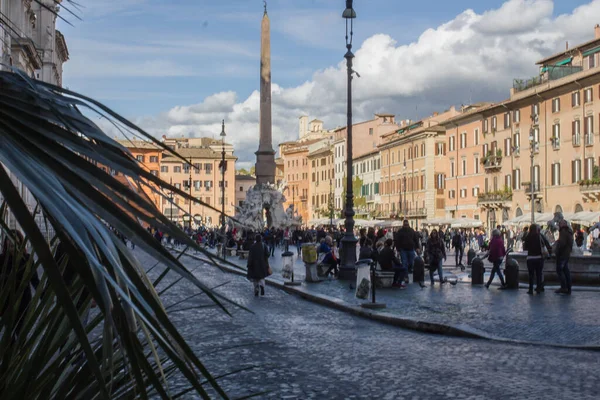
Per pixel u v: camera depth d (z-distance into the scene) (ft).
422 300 62.90
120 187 5.91
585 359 35.01
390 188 358.02
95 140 6.18
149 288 6.39
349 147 91.30
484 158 255.50
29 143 5.61
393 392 27.45
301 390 27.66
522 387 28.32
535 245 68.95
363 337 42.68
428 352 37.09
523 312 53.26
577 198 202.08
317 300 65.62
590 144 196.24
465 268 118.42
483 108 254.27
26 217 4.95
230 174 476.95
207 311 54.39
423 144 315.37
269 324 48.29
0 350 7.87
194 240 6.21
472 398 26.48
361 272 57.16
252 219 237.66
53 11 6.52
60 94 6.22
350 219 91.25
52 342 8.28
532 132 185.88
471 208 270.26
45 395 8.17
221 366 31.91
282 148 596.70
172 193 6.61
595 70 189.37
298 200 520.42
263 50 223.30
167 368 9.36
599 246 86.12
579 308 55.88
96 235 5.44
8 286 8.33
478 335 42.29
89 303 9.02
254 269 70.54
